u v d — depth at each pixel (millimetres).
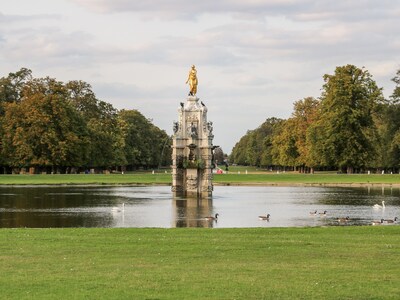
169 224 55375
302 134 178125
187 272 26750
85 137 156500
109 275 26109
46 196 86625
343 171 152375
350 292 23594
